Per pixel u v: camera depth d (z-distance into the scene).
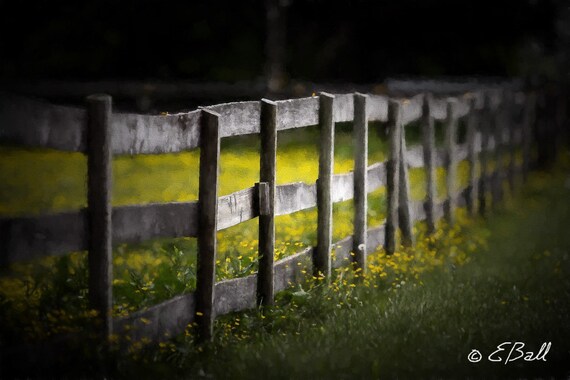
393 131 25.97
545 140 52.19
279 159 49.16
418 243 27.42
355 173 23.36
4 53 98.25
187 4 105.94
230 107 17.44
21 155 45.66
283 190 19.77
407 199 26.92
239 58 108.31
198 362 15.69
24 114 12.57
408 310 19.64
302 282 20.97
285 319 18.62
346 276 22.33
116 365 14.35
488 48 105.69
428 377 15.62
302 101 20.36
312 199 21.19
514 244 29.83
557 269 25.41
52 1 99.12
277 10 96.31
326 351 16.41
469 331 18.23
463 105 33.94
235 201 17.80
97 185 13.90
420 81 89.38
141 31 104.38
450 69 110.12
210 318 16.98
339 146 56.62
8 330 14.15
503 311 20.30
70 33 100.94
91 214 13.91
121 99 70.44
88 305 14.80
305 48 111.31
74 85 69.06
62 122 13.27
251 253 22.69
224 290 17.83
